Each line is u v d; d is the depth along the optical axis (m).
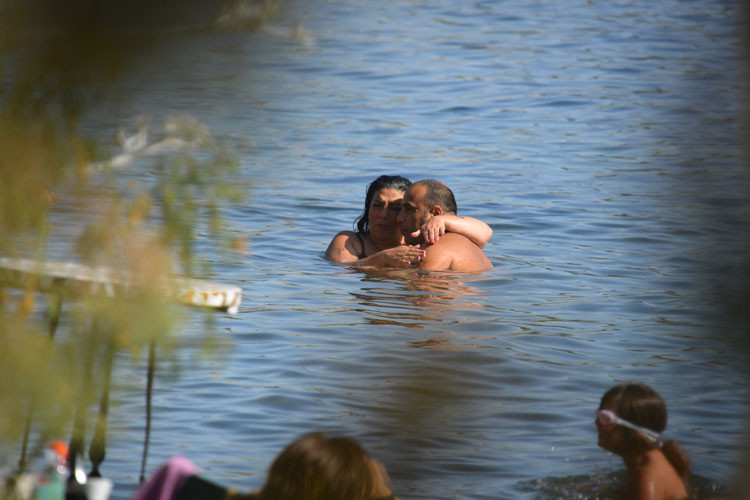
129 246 7.21
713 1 73.75
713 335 17.95
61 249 7.66
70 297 7.36
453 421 13.70
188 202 7.67
